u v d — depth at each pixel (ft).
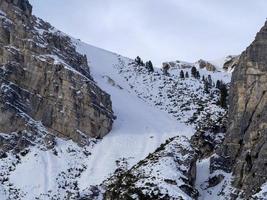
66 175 407.23
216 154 405.59
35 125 447.42
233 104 417.69
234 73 430.20
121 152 435.94
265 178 358.02
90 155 434.71
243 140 396.16
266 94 392.88
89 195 370.73
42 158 419.33
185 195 339.77
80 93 463.83
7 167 408.87
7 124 438.40
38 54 479.00
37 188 390.21
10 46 478.18
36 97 463.42
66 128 452.35
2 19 485.56
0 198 376.68
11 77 462.60
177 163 374.63
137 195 345.51
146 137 462.19
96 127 456.86
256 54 405.18
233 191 370.53
